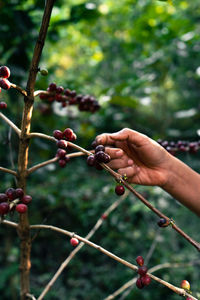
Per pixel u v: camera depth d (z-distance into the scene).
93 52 4.02
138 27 2.83
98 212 3.32
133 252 3.53
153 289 3.20
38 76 2.08
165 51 3.00
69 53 4.43
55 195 2.90
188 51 2.92
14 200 0.87
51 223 3.83
